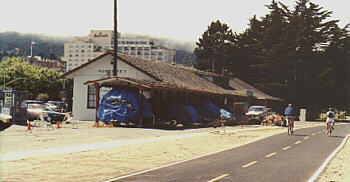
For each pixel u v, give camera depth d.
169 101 31.98
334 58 75.38
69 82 66.81
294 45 74.31
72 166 11.50
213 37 96.44
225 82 52.62
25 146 15.38
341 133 28.52
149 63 38.66
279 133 27.02
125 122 26.75
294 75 74.81
